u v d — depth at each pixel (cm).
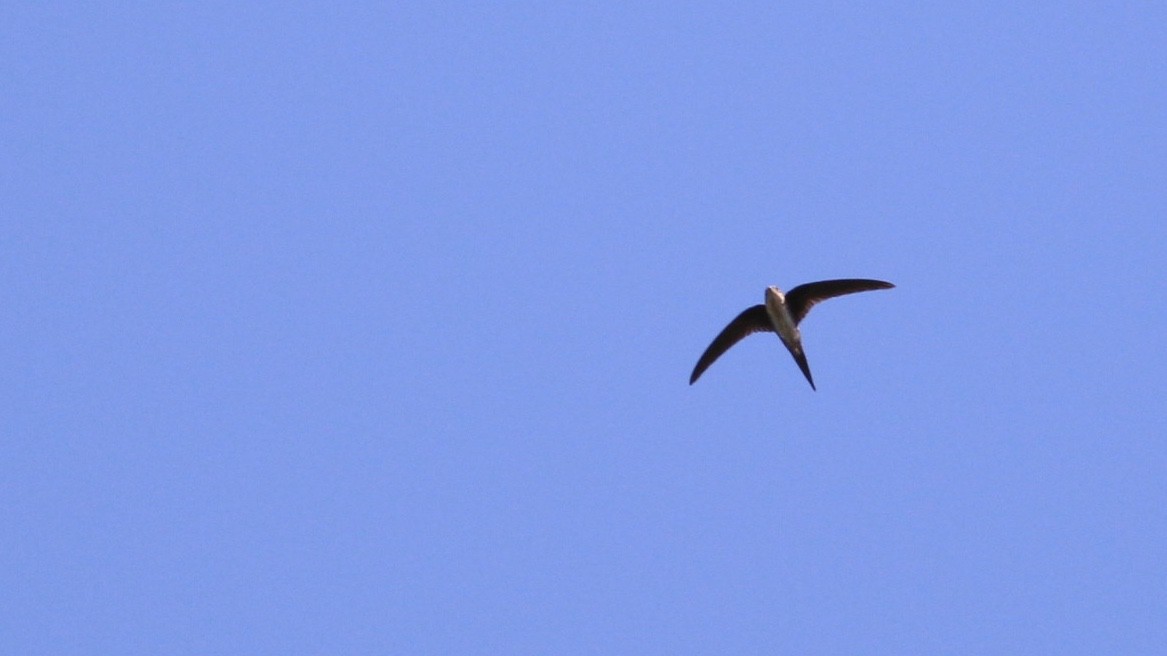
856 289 2664
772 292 2689
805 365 2709
